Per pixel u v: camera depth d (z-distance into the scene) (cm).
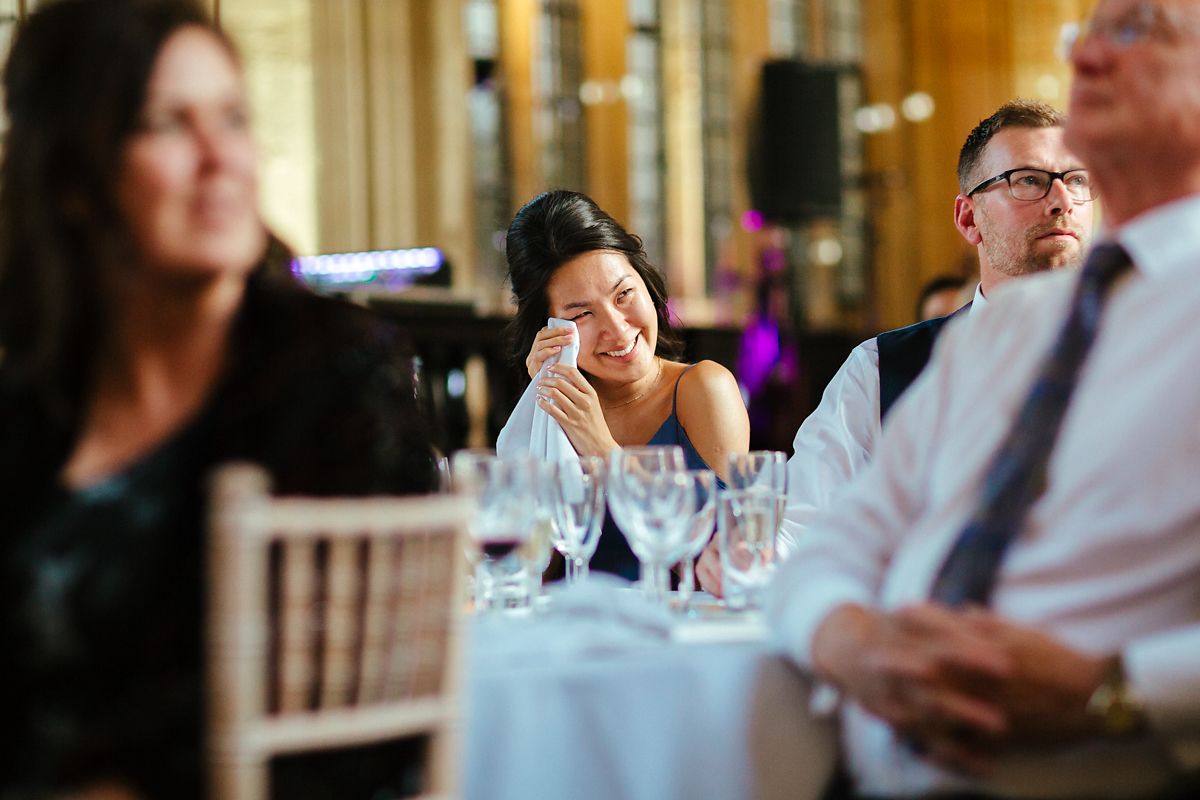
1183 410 194
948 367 229
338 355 207
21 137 198
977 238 384
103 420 203
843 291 2019
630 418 391
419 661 182
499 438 381
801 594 215
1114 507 196
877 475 232
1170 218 208
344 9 1351
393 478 210
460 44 1490
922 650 190
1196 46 213
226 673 168
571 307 384
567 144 1786
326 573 176
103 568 192
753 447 1260
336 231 1334
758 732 210
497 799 196
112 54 192
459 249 1471
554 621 235
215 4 669
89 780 186
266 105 1302
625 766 201
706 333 1234
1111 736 187
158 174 193
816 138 1661
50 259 201
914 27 2100
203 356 205
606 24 1811
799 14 2042
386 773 188
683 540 246
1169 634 187
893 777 206
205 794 185
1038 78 2089
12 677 190
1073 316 210
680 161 1892
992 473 209
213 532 169
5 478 199
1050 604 198
